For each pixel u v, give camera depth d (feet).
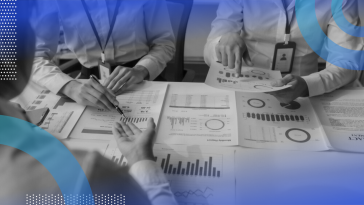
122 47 3.76
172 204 1.54
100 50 3.75
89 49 3.74
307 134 2.18
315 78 2.72
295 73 3.55
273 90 2.56
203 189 1.69
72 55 4.05
